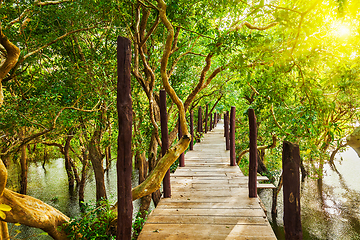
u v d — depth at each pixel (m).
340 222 12.05
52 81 7.97
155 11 5.91
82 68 7.77
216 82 12.23
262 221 3.62
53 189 17.02
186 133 3.84
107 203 5.25
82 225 4.75
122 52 2.62
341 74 2.89
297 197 2.09
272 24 4.33
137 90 8.88
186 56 10.24
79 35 8.20
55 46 8.53
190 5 6.19
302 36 2.69
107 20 7.04
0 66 4.32
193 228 3.43
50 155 27.88
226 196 4.69
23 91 8.16
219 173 6.51
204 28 6.86
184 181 5.76
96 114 8.69
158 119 9.80
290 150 2.11
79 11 6.72
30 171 22.58
